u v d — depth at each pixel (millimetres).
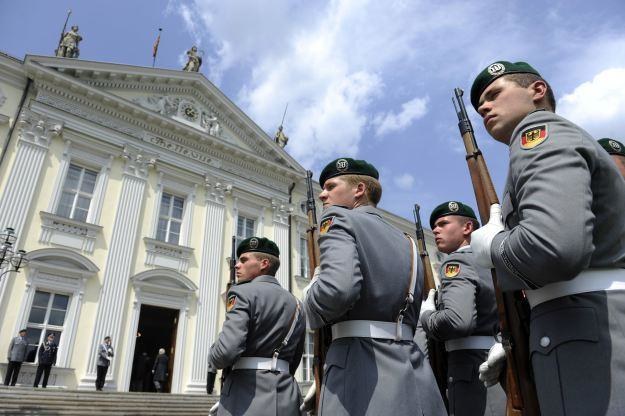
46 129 13508
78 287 12695
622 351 1151
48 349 11234
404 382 1699
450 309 2672
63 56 15891
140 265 14305
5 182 12344
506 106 1721
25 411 9172
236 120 19141
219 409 3033
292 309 3369
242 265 3811
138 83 16516
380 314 1827
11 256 11000
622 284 1259
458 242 3559
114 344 12789
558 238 1142
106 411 10273
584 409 1146
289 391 3064
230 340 2918
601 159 1314
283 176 20062
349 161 2471
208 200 16797
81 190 13984
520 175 1351
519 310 1619
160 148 16094
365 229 1946
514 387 1599
